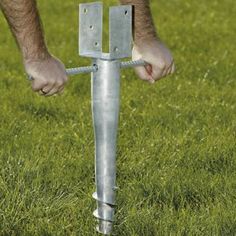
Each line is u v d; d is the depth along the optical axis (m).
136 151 9.01
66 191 7.80
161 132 9.72
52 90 5.66
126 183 8.01
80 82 12.19
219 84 12.44
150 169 8.34
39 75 5.58
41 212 7.30
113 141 5.96
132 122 10.12
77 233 6.91
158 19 17.80
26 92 11.59
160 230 6.88
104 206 6.12
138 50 6.07
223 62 13.78
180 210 7.36
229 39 15.95
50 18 17.78
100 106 5.87
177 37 15.80
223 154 8.80
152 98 11.38
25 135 9.51
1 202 7.37
